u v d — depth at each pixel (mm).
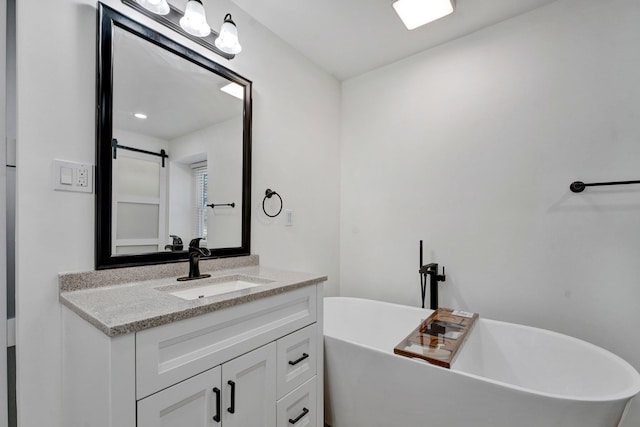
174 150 1451
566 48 1710
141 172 1320
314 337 1394
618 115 1569
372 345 2135
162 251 1393
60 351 1061
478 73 1995
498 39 1923
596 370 1387
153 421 809
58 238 1073
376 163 2457
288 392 1238
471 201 2008
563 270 1701
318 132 2404
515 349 1670
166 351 847
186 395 883
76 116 1119
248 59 1835
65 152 1092
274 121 2010
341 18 1872
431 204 2174
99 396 788
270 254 1971
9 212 1018
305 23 1921
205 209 1581
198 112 1552
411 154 2275
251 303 1086
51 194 1059
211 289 1397
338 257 2625
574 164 1677
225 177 1681
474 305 1980
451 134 2096
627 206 1545
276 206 2023
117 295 1055
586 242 1642
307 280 1366
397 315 2080
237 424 1024
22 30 1006
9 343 997
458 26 1953
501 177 1901
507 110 1886
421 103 2234
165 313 840
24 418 989
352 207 2590
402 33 2020
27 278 1004
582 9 1668
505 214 1884
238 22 1773
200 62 1556
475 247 1987
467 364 1743
